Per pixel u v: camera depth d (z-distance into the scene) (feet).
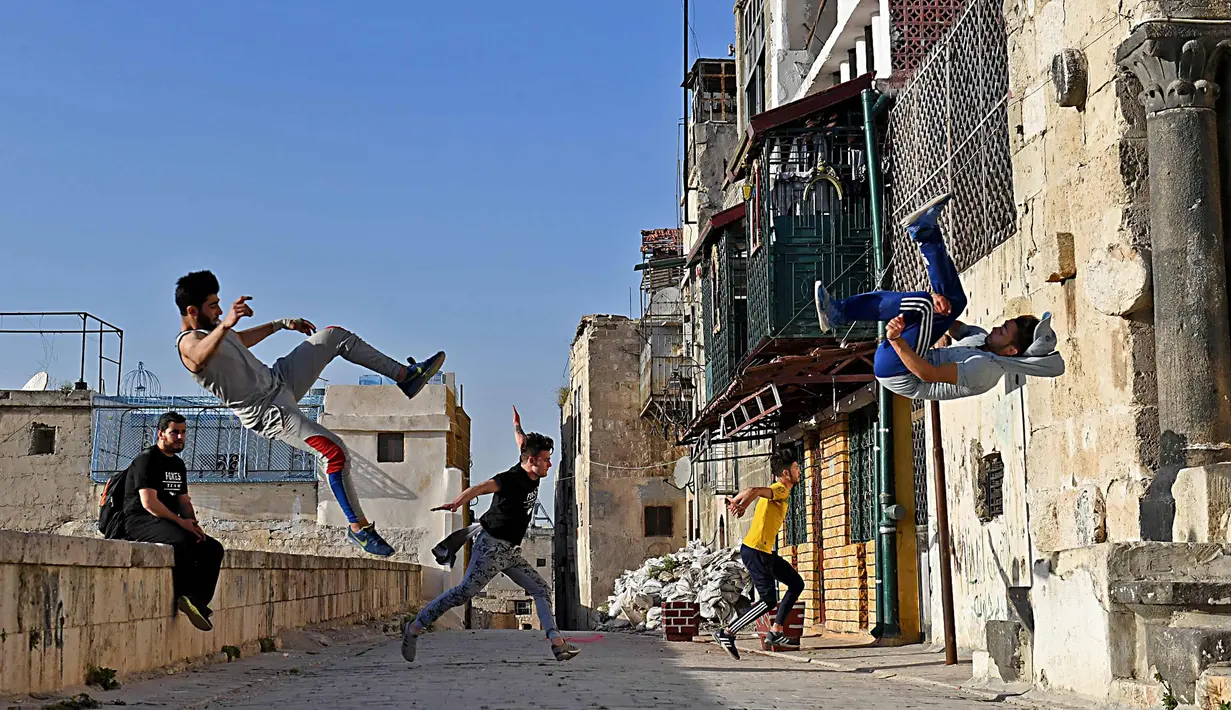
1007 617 39.55
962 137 44.27
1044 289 31.68
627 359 130.82
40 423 110.01
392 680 32.99
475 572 34.60
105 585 29.81
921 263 48.57
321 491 110.42
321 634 53.42
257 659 41.55
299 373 27.12
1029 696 27.89
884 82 54.24
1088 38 29.84
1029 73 33.19
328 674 36.01
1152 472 27.35
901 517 50.75
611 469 128.98
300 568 52.70
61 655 27.04
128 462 110.01
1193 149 27.20
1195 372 26.71
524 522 35.12
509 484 34.55
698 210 111.86
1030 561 37.29
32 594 25.58
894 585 50.72
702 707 25.18
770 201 53.98
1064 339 30.53
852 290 53.16
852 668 39.19
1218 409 26.58
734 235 65.46
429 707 24.94
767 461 79.46
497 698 26.94
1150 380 27.73
